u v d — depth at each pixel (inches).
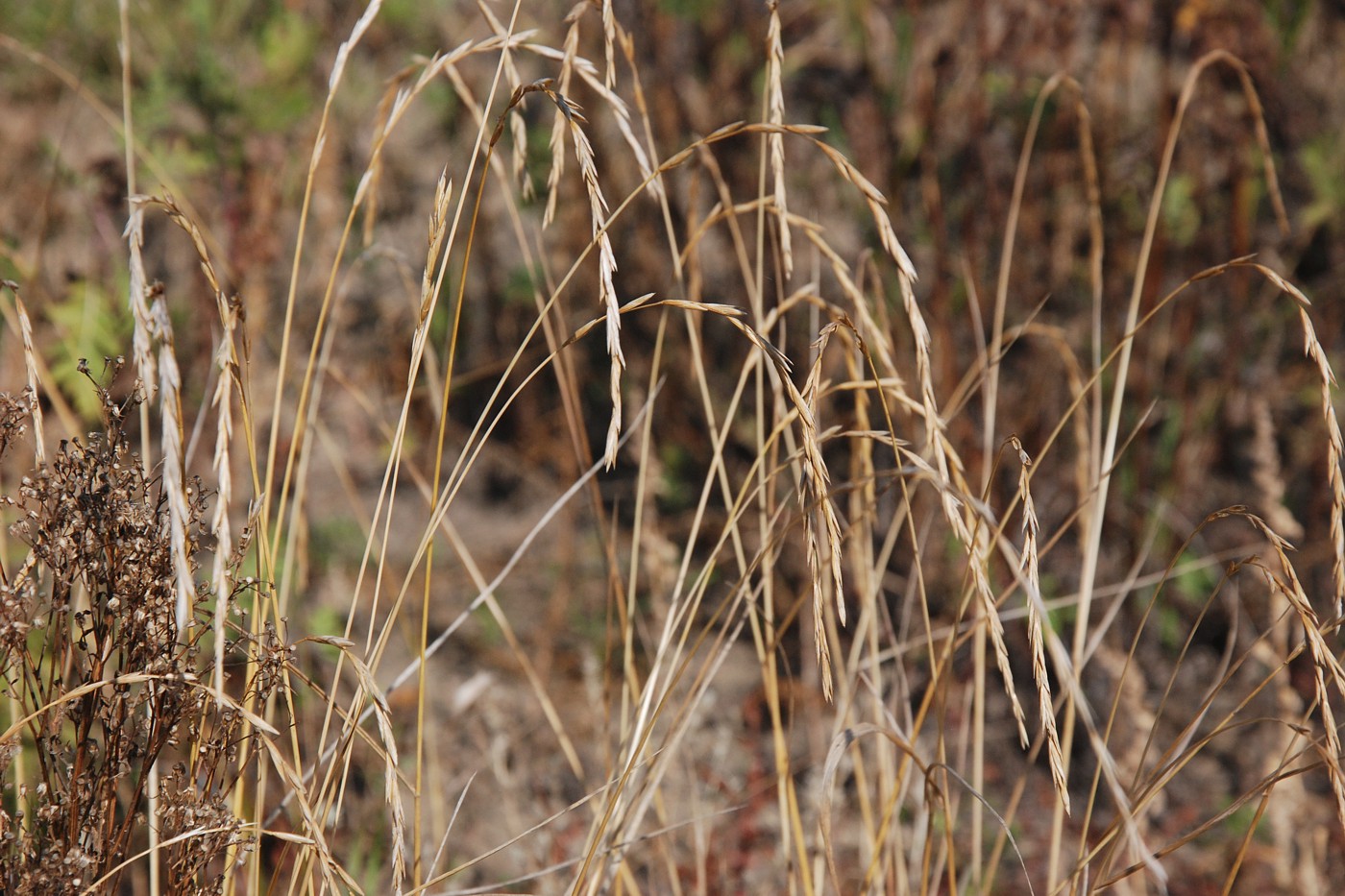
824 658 61.7
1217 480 174.2
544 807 131.6
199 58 165.8
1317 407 174.4
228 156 162.1
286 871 107.6
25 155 165.9
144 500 62.7
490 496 185.0
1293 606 68.0
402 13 189.9
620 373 56.3
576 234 183.8
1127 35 173.5
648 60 185.2
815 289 97.6
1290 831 120.7
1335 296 177.8
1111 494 168.2
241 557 66.1
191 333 154.4
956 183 178.5
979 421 169.9
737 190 182.7
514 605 164.7
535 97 189.0
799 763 128.0
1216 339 180.1
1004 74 176.7
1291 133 182.4
